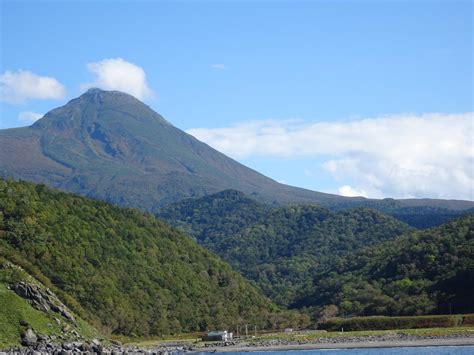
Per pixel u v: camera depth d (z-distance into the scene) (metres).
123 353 129.00
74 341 124.69
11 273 133.25
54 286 192.62
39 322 124.25
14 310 122.62
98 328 190.25
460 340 180.38
